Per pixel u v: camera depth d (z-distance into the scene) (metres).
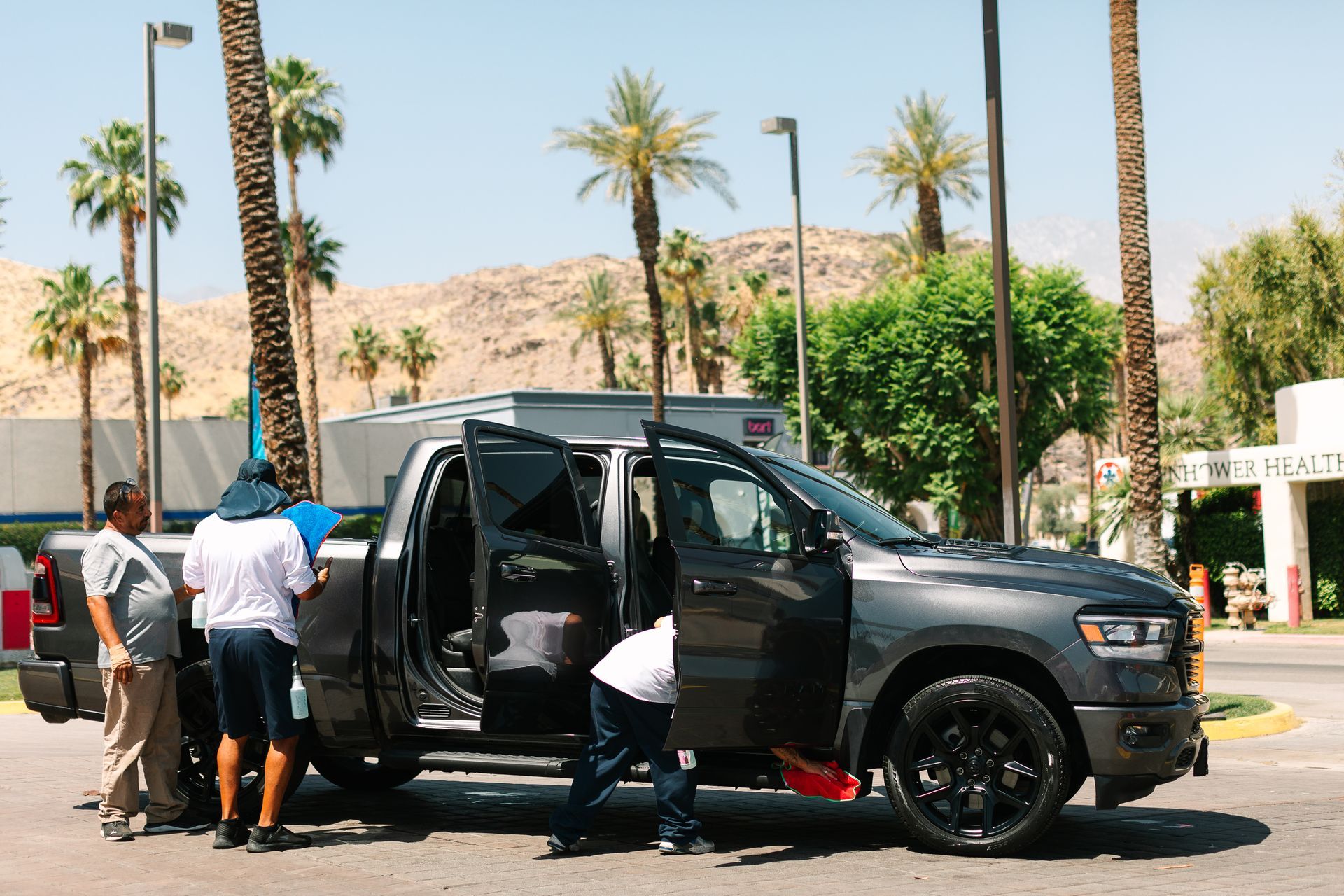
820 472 7.71
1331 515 28.41
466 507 7.74
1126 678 6.27
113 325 47.12
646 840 7.13
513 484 6.84
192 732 7.69
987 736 6.56
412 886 5.91
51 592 7.78
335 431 49.91
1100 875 6.08
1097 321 33.91
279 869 6.33
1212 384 39.34
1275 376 38.38
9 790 8.79
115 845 6.96
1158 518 18.81
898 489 35.41
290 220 48.50
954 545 7.23
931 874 6.14
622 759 6.64
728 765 6.81
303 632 7.14
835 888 5.85
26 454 44.56
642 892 5.76
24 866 6.41
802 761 6.64
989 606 6.45
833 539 6.58
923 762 6.60
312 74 47.66
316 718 7.15
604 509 7.14
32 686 7.82
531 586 6.55
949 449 33.28
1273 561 28.19
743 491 6.87
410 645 7.10
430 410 54.50
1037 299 32.75
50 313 46.53
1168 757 6.32
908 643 6.52
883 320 34.47
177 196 49.78
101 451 46.38
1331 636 24.50
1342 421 28.08
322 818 7.91
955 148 40.75
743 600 6.43
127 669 7.05
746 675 6.41
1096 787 6.44
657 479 6.52
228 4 16.22
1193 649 6.72
